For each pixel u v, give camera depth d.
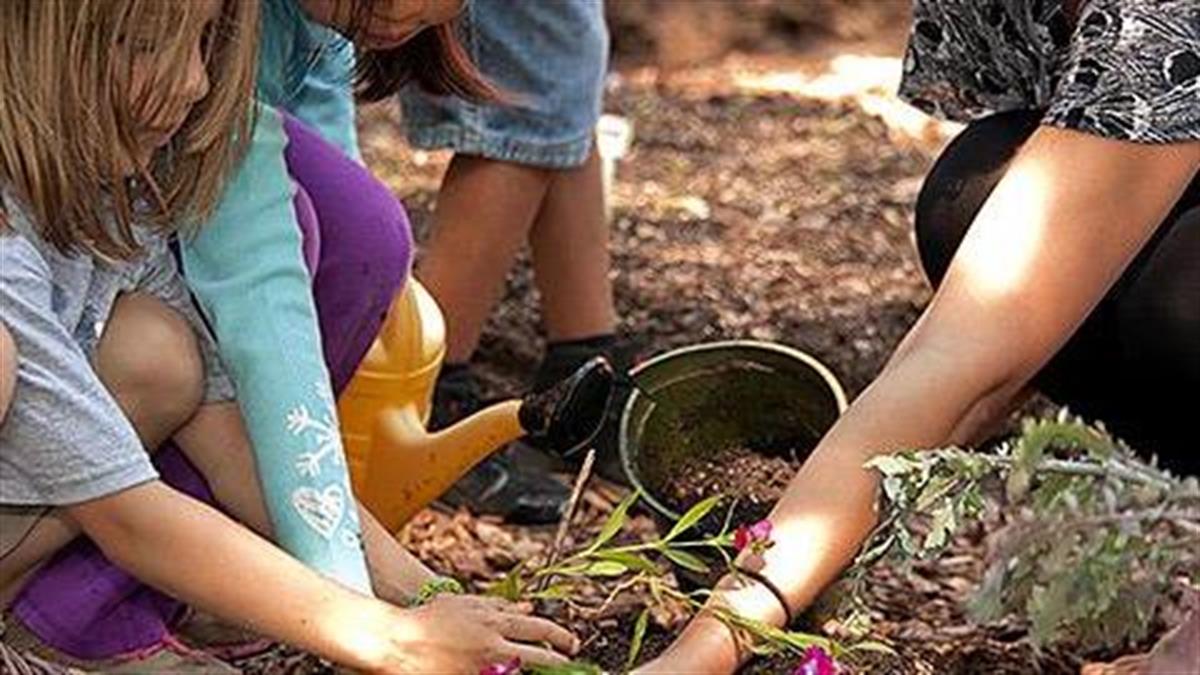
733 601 2.13
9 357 2.15
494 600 2.19
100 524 2.22
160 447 2.47
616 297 4.08
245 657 2.53
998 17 2.74
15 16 2.21
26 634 2.39
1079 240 2.28
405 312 2.77
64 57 2.20
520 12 3.26
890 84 5.70
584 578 2.43
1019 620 2.58
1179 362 2.61
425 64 2.69
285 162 2.58
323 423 2.40
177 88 2.23
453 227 3.35
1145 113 2.29
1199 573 2.12
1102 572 2.04
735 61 6.09
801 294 4.12
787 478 2.61
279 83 2.69
